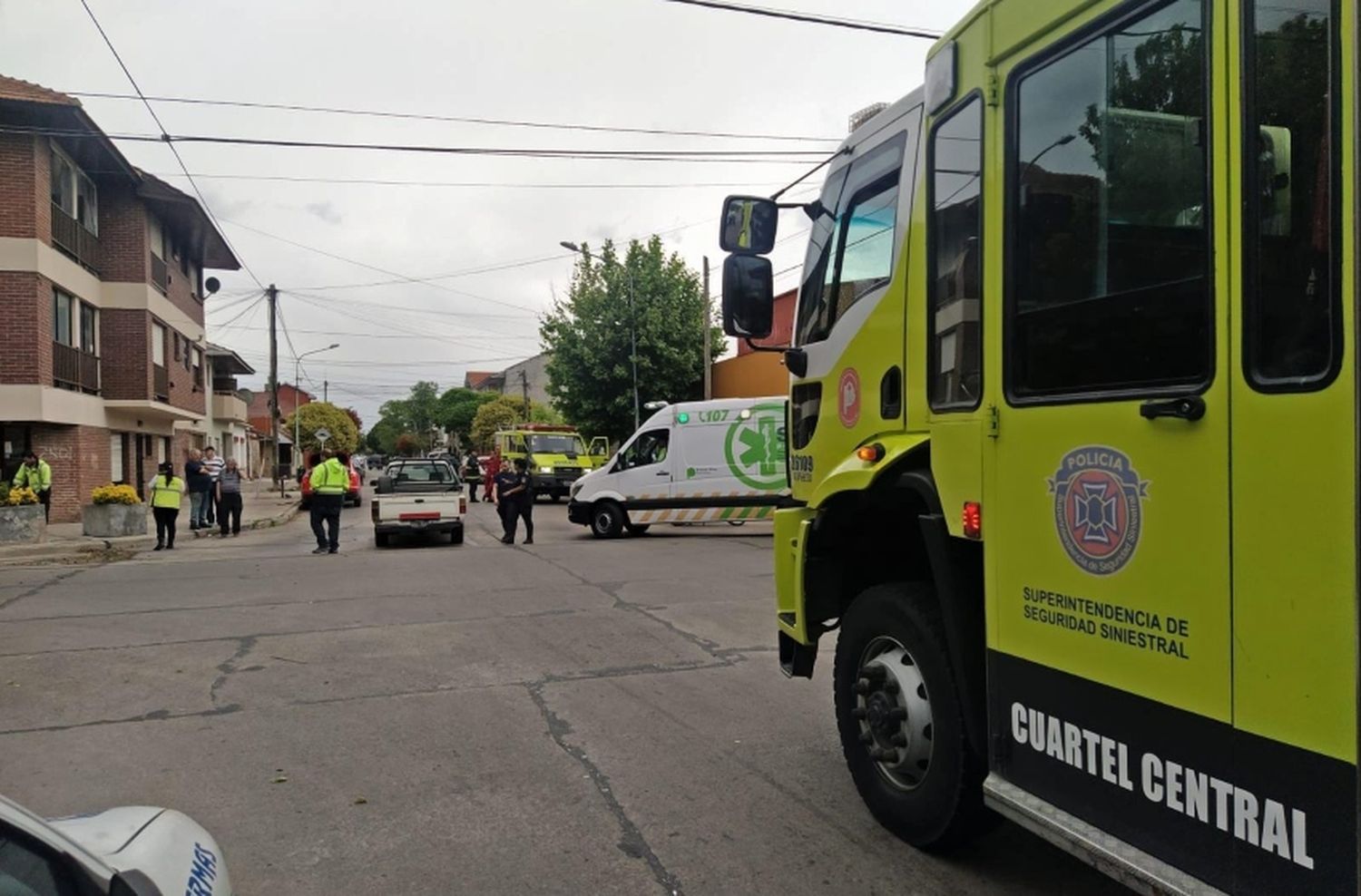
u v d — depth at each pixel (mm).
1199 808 2350
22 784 4984
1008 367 3080
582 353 32594
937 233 3602
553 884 3787
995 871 3816
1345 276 1964
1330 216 2006
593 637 8492
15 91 19906
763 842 4141
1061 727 2854
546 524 23453
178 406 29844
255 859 4051
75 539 18281
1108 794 2662
